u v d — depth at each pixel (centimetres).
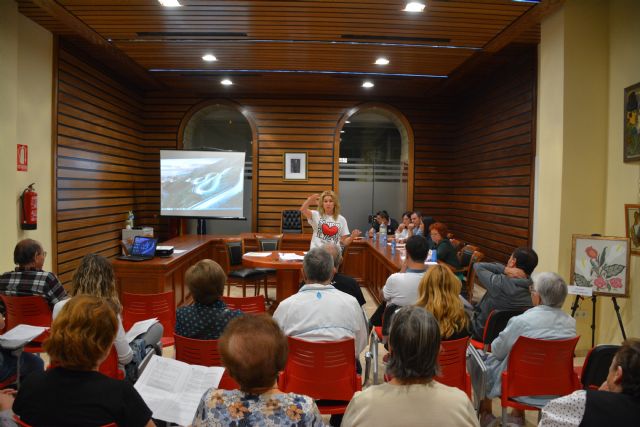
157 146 813
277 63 625
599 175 406
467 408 129
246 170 864
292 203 829
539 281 236
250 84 748
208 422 119
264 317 132
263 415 118
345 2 419
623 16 385
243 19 464
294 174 825
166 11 446
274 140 823
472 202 741
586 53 405
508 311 266
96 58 616
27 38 473
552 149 420
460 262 454
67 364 134
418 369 132
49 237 517
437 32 492
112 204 685
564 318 231
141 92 795
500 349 236
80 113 581
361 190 877
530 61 546
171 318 316
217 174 780
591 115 405
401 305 276
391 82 721
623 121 381
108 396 132
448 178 837
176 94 810
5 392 222
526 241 556
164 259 448
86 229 602
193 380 179
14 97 433
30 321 287
